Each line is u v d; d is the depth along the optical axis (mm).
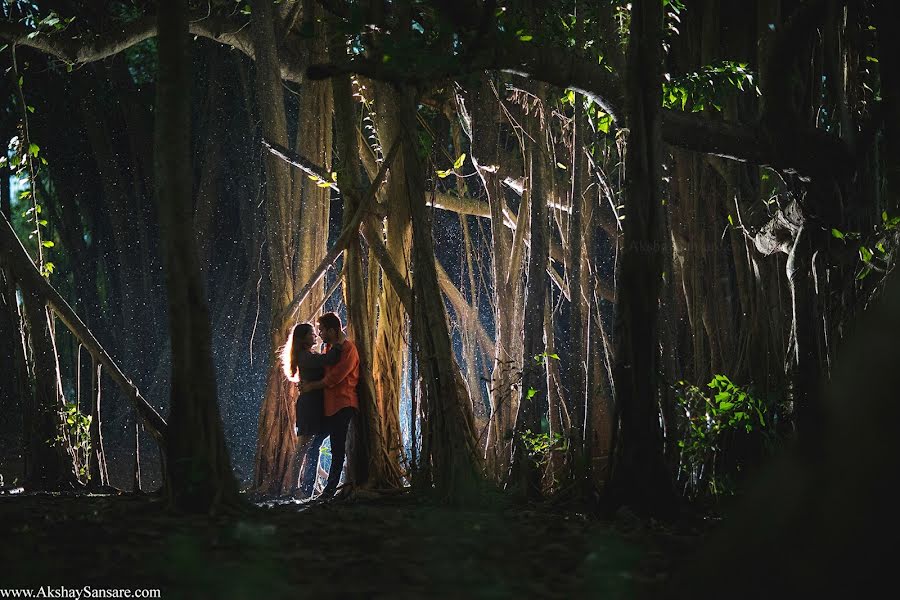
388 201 10125
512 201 14125
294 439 10414
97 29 16797
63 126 20172
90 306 20984
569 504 8141
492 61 7352
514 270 11164
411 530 5656
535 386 10008
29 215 10766
